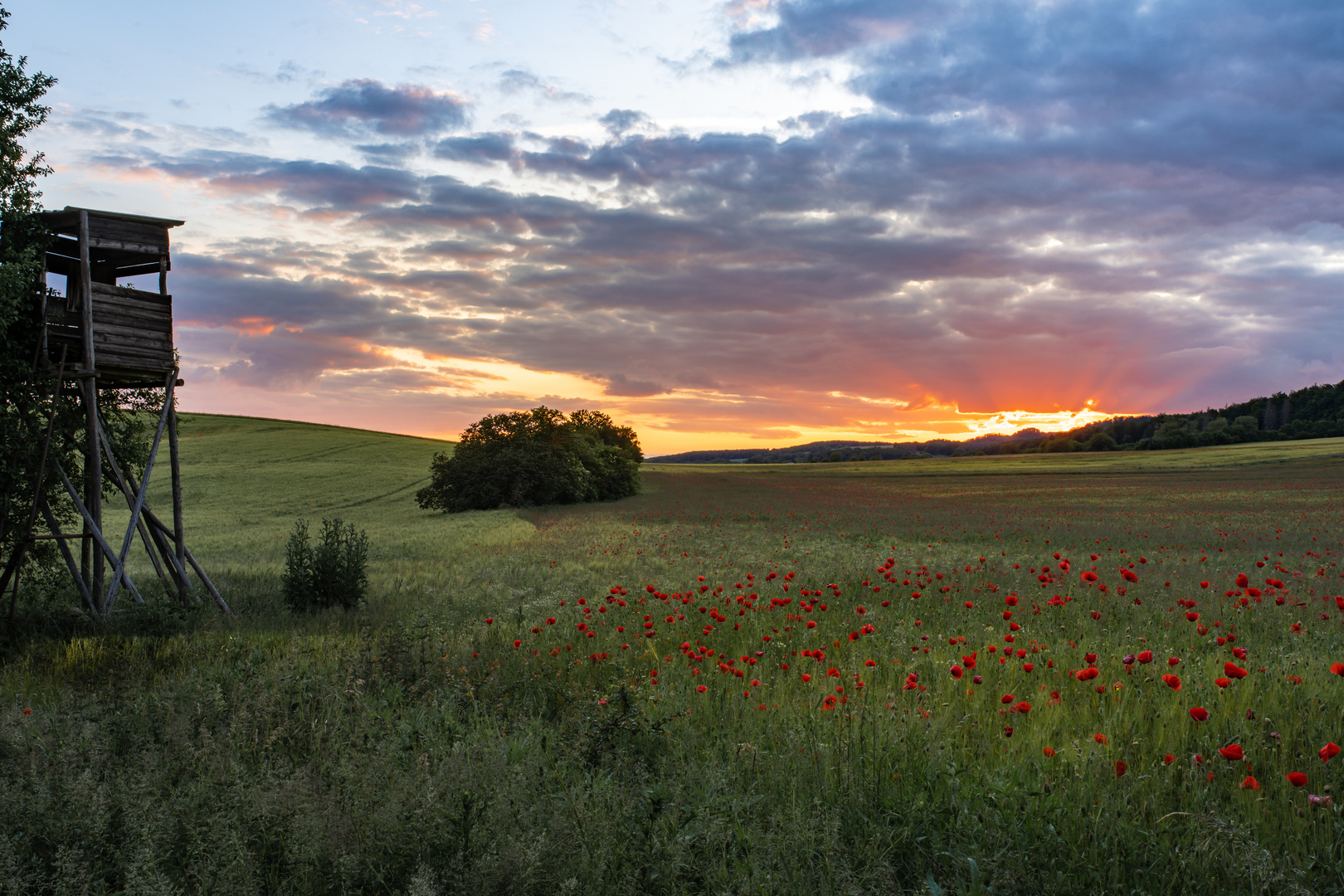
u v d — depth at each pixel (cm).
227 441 10325
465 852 361
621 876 349
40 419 1348
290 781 420
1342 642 768
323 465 8462
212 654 876
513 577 1816
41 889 370
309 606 1351
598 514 4778
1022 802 396
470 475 5847
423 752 480
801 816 377
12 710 596
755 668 682
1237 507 4484
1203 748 461
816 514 4472
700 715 565
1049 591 1151
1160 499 5359
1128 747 462
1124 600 1059
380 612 1305
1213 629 810
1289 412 14888
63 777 456
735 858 358
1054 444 16700
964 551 2217
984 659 691
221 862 362
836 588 1076
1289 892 317
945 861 365
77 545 2705
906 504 5550
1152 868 341
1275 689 549
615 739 509
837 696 552
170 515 5128
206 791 434
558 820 378
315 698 636
